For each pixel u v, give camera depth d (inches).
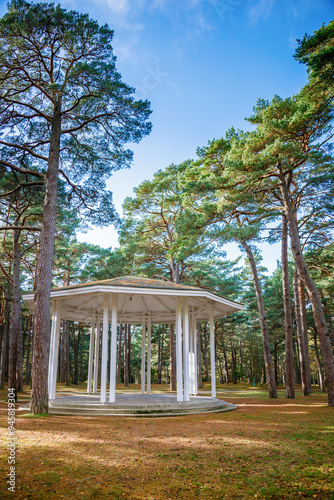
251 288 1603.1
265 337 836.6
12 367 694.5
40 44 506.6
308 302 1300.4
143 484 189.9
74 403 489.1
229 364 2311.8
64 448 259.0
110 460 232.1
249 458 239.9
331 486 184.2
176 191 984.3
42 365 451.5
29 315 1466.5
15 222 807.7
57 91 499.5
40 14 469.7
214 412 505.0
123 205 1013.8
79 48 515.2
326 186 730.2
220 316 749.9
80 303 679.7
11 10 469.1
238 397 828.0
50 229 496.7
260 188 715.4
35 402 444.1
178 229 679.7
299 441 294.0
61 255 1161.4
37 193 773.9
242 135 677.3
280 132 580.7
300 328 919.7
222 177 618.2
